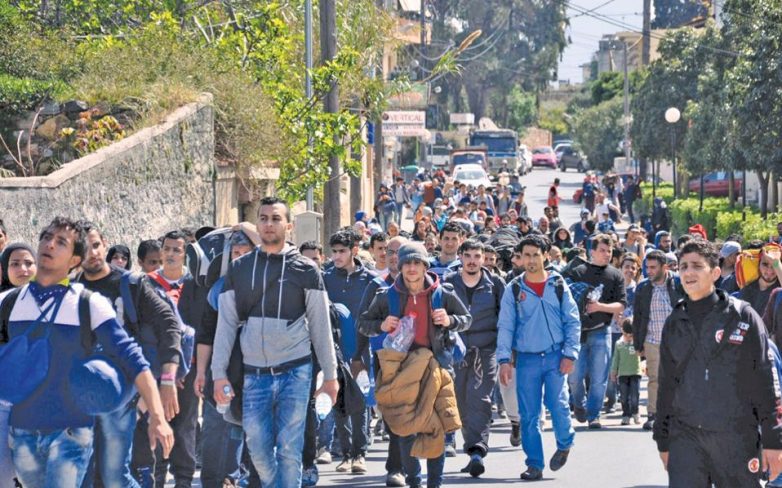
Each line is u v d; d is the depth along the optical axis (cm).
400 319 2006
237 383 1739
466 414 2314
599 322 2878
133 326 1655
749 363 1451
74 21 4681
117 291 1653
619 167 15725
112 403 1434
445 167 16325
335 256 2523
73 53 3912
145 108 3528
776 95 6281
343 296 2509
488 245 2961
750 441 1460
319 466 2477
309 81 4631
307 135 4578
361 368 2220
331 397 1748
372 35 5694
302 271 1731
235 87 4088
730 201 8575
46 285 1444
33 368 1411
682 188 11931
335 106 4669
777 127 6359
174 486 2141
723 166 8538
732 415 1454
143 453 1872
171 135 3384
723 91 7675
